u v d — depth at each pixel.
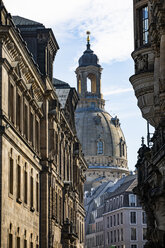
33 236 66.56
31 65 63.53
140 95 52.06
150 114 52.16
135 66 52.81
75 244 107.81
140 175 53.62
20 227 58.50
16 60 57.72
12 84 55.72
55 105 77.75
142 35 52.97
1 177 50.25
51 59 83.75
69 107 101.12
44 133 73.94
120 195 197.88
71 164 105.06
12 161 54.94
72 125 105.94
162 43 42.00
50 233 74.38
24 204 60.66
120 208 195.12
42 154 73.56
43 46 78.19
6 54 53.59
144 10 53.09
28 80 64.94
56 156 84.06
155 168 40.50
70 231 92.69
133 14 53.97
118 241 198.25
